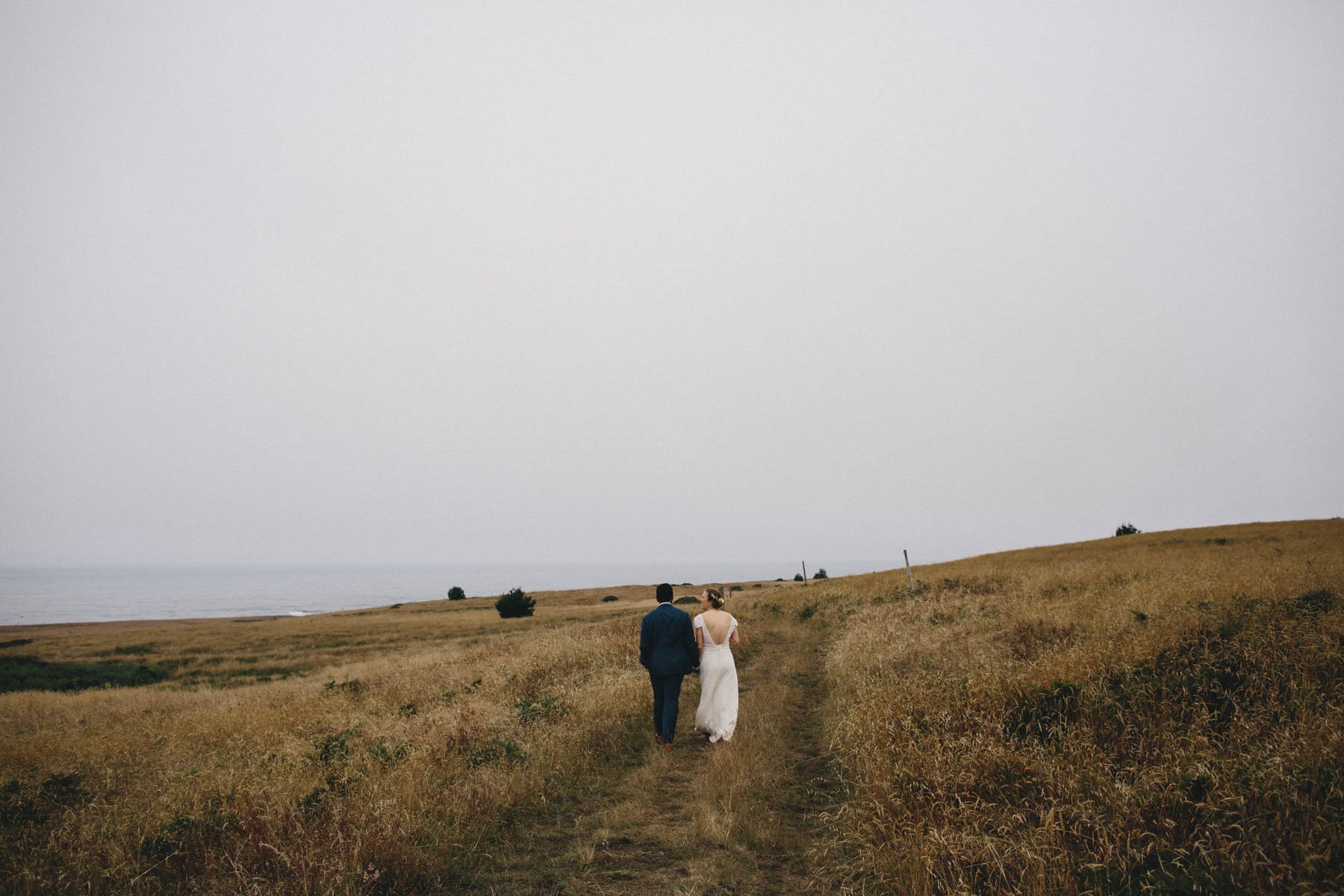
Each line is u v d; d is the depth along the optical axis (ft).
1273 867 11.10
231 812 18.63
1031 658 27.63
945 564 134.31
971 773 16.40
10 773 28.73
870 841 15.10
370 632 140.77
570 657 45.68
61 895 14.96
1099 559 96.84
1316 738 14.16
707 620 26.91
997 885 12.34
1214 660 20.38
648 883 14.80
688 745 25.85
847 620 60.34
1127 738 17.03
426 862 15.29
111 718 49.24
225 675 88.99
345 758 24.95
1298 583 32.86
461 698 36.73
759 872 15.15
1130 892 11.41
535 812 19.29
